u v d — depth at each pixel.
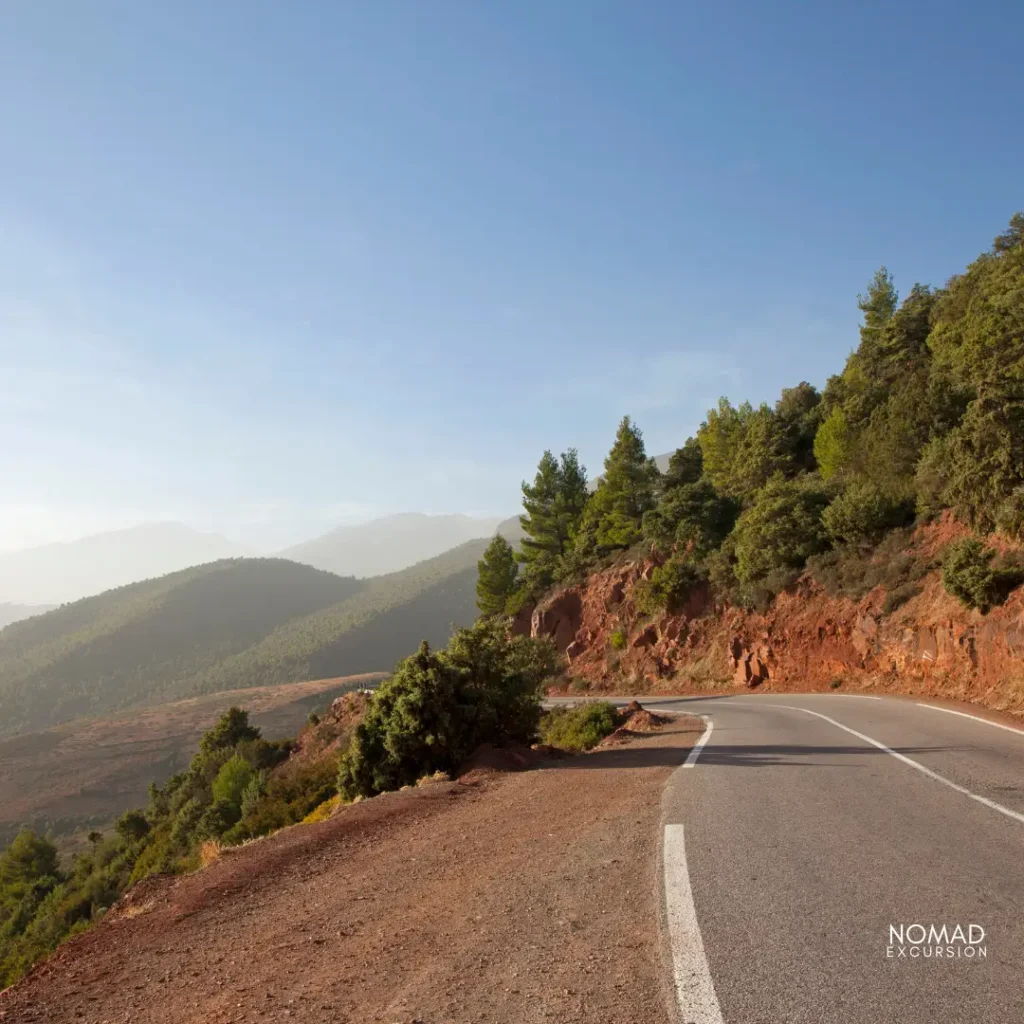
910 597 27.09
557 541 66.75
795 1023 3.13
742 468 52.25
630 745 16.73
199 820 37.94
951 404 33.34
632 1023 3.28
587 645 48.41
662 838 6.61
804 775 9.66
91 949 5.61
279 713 195.88
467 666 16.78
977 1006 3.21
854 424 44.94
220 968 4.82
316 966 4.58
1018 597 19.84
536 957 4.21
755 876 5.29
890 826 6.59
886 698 22.56
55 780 159.88
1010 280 39.22
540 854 6.77
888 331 51.97
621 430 61.81
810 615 32.53
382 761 15.59
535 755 15.65
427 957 4.45
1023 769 9.26
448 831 8.59
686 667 40.03
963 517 25.88
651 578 44.47
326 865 7.54
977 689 20.22
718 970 3.71
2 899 56.56
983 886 4.81
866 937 4.04
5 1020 4.36
